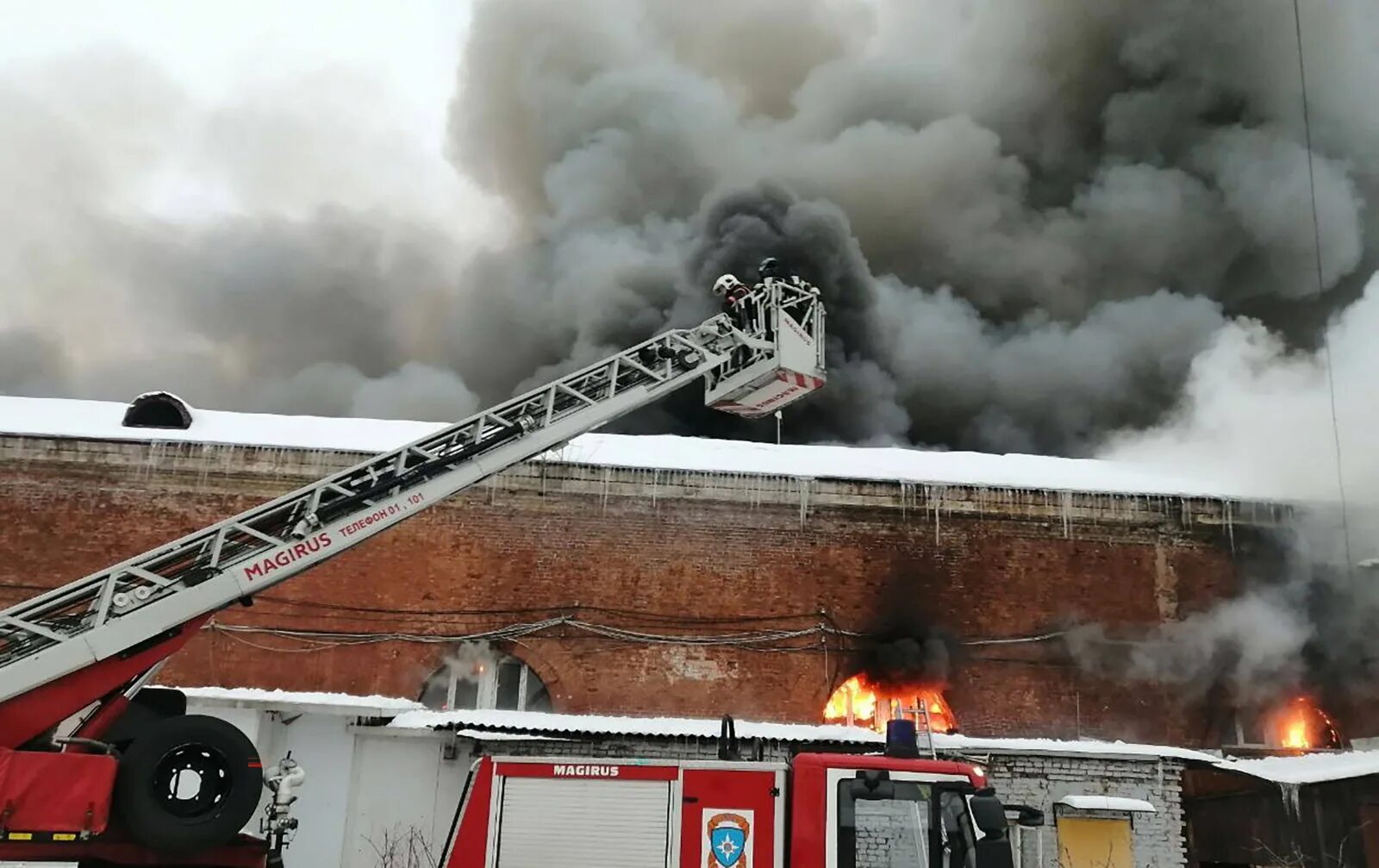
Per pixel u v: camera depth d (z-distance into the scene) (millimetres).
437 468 8500
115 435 16234
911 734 7852
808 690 15781
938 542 16562
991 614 16312
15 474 15984
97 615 7195
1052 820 13547
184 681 15180
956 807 7223
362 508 8234
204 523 16031
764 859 7422
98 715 7188
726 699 15625
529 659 15633
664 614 15938
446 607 15766
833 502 16562
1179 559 16734
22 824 6332
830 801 7301
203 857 6930
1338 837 13203
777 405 10648
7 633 7016
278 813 7508
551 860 7582
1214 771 14055
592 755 13695
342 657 15508
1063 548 16672
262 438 16828
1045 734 15852
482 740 13484
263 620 15523
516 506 16250
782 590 16156
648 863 7520
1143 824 13500
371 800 13367
